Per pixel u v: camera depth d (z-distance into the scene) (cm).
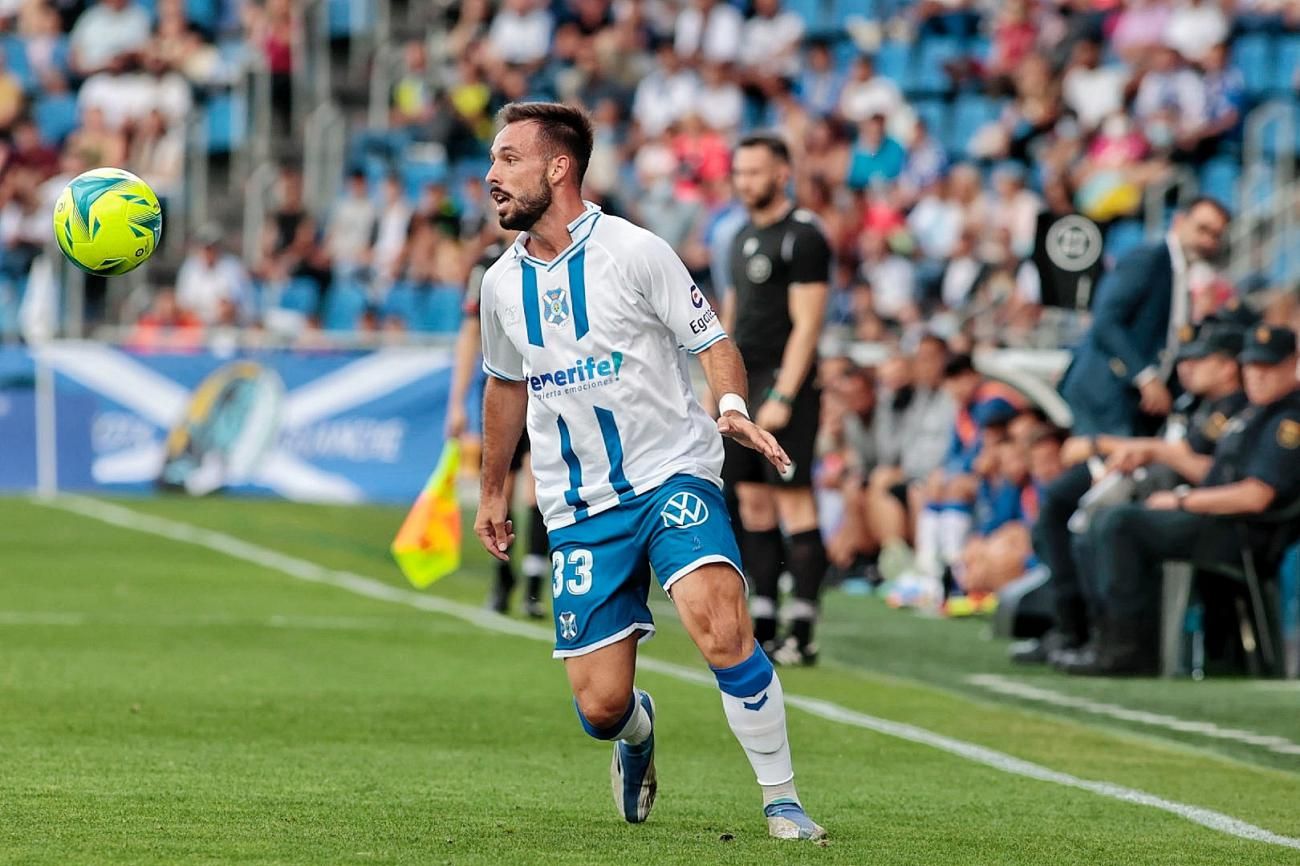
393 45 9075
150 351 6788
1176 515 3369
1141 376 3547
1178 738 2736
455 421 3825
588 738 2530
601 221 1812
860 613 4538
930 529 4669
